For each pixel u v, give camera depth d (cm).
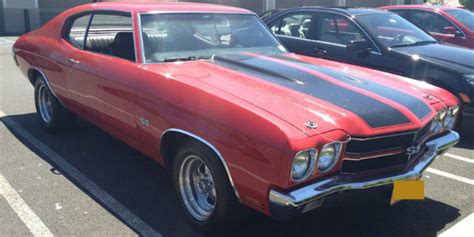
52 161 480
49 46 527
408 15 919
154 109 357
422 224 365
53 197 399
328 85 352
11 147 519
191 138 329
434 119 355
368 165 307
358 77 385
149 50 402
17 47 596
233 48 445
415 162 333
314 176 282
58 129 558
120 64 408
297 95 327
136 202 393
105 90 418
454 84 576
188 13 446
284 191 275
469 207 397
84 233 342
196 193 352
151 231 347
